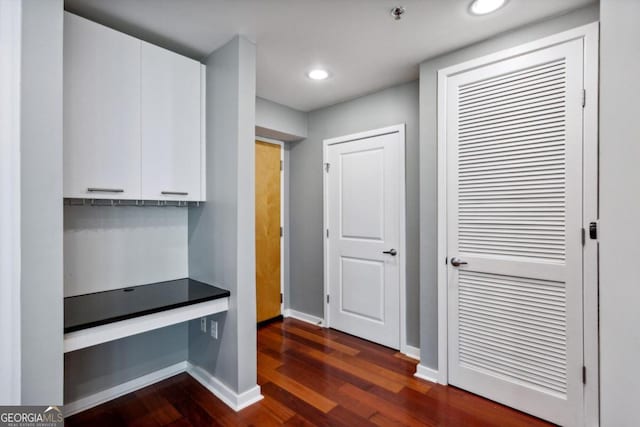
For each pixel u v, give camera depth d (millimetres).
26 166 1323
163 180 2055
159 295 2008
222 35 2018
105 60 1805
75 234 1983
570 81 1773
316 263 3543
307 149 3609
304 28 1939
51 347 1394
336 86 2855
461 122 2176
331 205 3393
